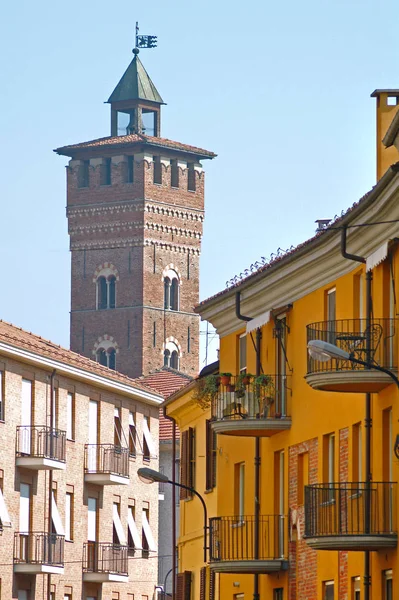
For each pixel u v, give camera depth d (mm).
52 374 189125
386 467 85062
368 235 85562
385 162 91188
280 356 104625
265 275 101688
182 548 141250
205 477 132625
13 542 179125
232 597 112625
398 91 91625
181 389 133375
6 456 178625
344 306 91750
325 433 94875
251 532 107062
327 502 91312
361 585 87938
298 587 99312
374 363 84312
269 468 105125
